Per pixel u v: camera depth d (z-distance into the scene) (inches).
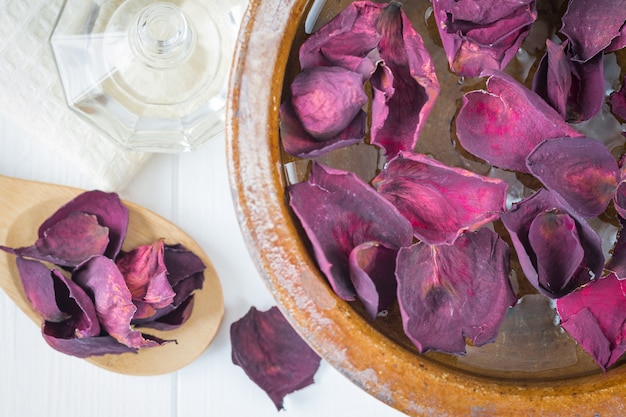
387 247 12.3
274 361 15.4
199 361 15.6
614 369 12.6
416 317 12.3
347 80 12.2
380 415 15.5
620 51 12.9
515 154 12.6
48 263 14.9
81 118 14.6
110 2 14.6
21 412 15.5
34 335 15.5
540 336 12.9
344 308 12.1
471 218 12.4
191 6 14.7
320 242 12.0
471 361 12.8
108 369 15.3
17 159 15.3
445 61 12.9
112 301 14.5
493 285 12.6
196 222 15.4
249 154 12.0
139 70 14.6
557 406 12.2
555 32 13.0
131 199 15.3
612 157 12.1
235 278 15.5
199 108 14.8
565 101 12.6
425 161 12.1
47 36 14.7
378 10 12.3
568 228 12.3
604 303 12.6
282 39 12.0
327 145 12.4
